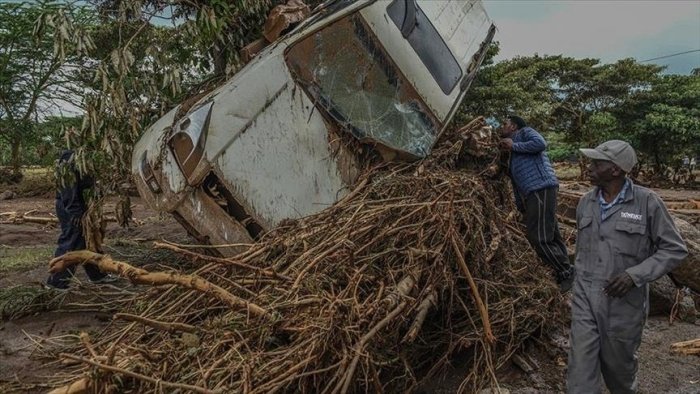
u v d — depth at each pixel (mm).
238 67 6078
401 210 4445
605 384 4051
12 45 15547
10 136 17281
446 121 5691
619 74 25453
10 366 4129
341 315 3361
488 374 4156
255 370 3129
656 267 3307
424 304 3830
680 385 4391
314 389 3307
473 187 5016
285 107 4852
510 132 5824
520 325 4676
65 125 6164
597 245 3490
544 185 5512
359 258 4000
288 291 3682
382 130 5184
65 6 5961
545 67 26797
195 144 4500
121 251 6914
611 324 3418
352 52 5137
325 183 4977
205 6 5965
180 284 3547
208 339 3490
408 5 5582
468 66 6332
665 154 22656
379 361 3504
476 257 4469
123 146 5773
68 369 3994
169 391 3125
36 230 10125
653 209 3395
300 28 5285
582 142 25312
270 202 4746
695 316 5855
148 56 6098
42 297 5277
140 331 3963
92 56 6406
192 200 4613
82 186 5902
